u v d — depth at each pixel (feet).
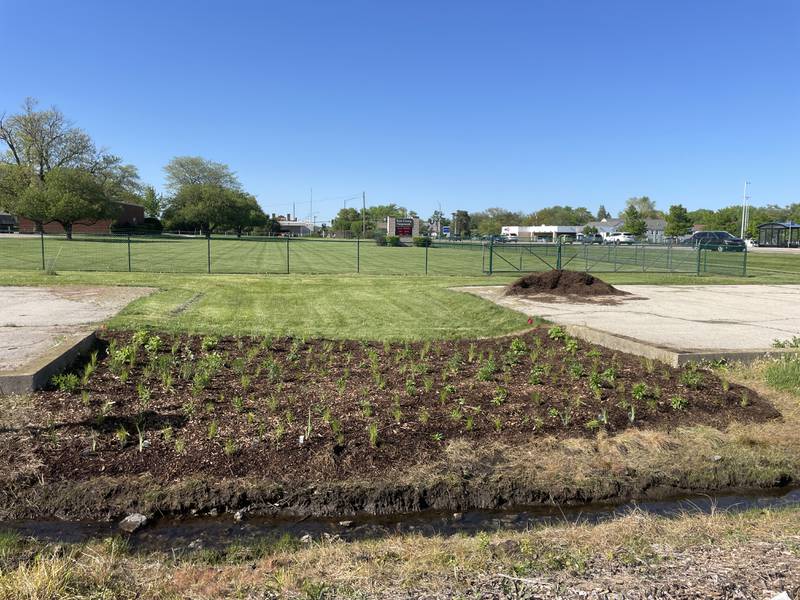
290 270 88.07
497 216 421.18
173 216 297.53
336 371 23.77
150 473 15.02
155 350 25.26
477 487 15.25
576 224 415.44
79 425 17.17
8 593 9.16
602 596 8.91
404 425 18.11
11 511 13.62
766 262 108.06
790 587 9.16
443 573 9.93
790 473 16.72
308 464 15.70
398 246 206.69
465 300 46.24
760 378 23.82
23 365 21.52
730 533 11.76
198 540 12.82
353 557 11.10
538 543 11.36
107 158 203.41
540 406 20.15
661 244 102.94
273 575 10.23
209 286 54.70
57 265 86.22
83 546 12.14
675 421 19.52
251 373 23.02
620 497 15.49
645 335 32.17
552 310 42.50
